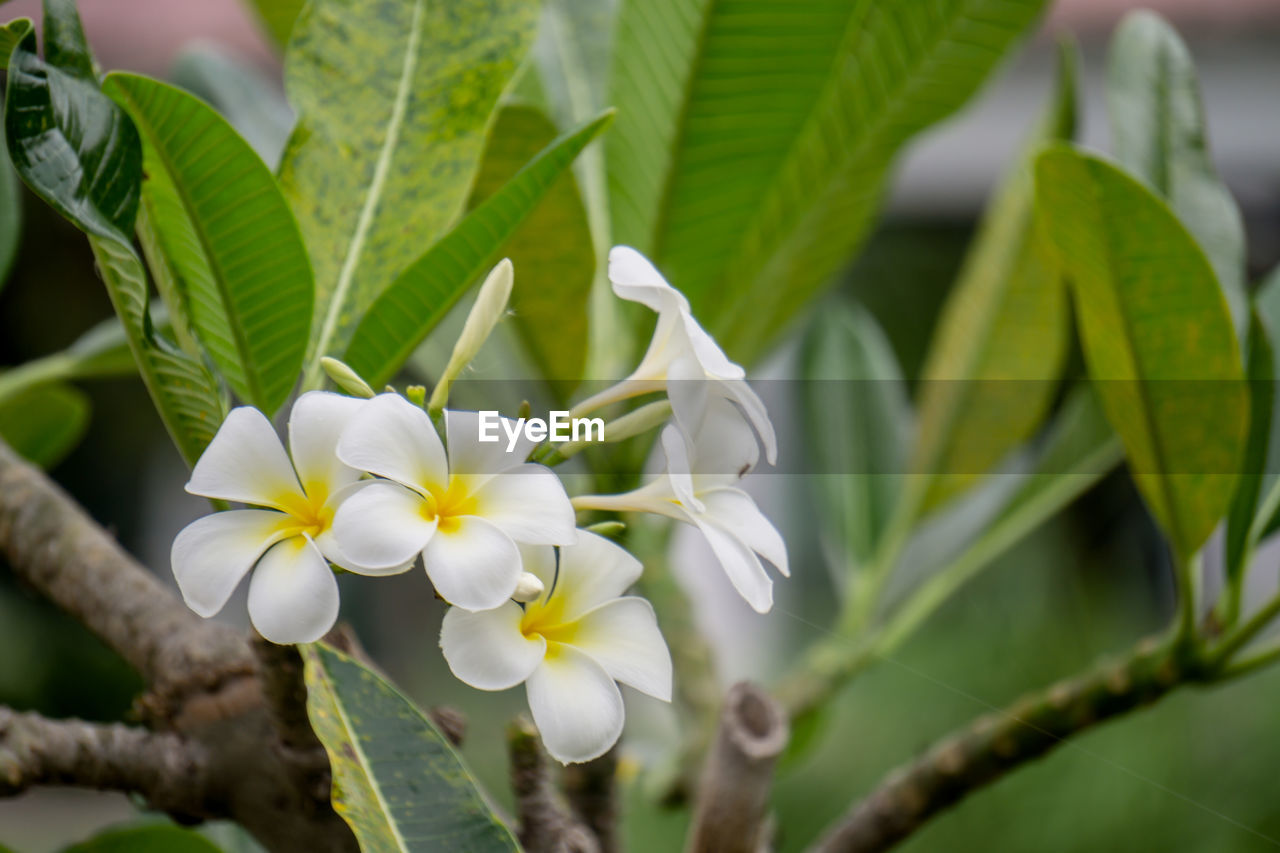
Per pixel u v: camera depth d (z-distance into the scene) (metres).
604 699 0.66
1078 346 1.60
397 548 0.64
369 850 0.66
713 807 0.80
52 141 0.68
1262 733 2.39
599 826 0.83
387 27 0.81
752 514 0.70
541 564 0.68
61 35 0.69
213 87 1.16
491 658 0.65
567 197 0.85
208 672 0.75
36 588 0.81
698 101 0.89
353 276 0.79
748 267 0.95
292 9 1.04
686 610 1.05
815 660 1.19
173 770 0.74
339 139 0.79
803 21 0.87
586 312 0.90
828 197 0.94
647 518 1.05
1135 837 2.33
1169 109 0.97
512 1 0.81
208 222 0.73
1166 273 0.82
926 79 0.92
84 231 0.68
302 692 0.71
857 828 0.88
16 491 0.82
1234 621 0.89
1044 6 0.90
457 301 0.75
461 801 0.68
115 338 0.97
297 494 0.67
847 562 1.28
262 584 0.65
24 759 0.72
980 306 1.17
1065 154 0.80
